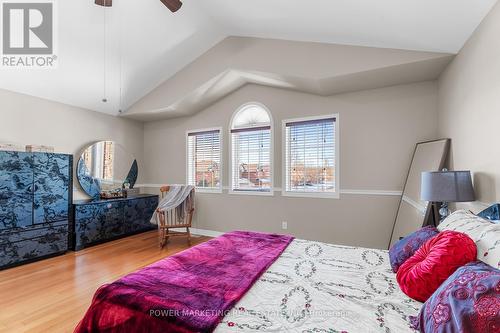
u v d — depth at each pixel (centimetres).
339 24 259
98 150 449
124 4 293
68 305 218
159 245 395
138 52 360
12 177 307
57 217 350
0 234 295
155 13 315
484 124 196
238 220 430
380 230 335
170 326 103
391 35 252
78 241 371
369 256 183
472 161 216
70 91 384
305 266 165
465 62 230
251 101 422
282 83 369
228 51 370
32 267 304
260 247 202
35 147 344
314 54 313
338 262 172
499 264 100
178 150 495
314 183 380
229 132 440
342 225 356
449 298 90
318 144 378
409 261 139
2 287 251
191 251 189
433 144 284
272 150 403
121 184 486
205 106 461
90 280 268
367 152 342
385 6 212
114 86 403
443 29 220
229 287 132
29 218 321
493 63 182
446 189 201
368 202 341
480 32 201
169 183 505
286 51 329
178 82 416
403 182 322
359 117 347
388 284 140
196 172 480
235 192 432
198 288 130
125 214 441
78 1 275
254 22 308
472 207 219
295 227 386
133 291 125
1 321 194
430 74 296
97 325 119
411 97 321
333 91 352
